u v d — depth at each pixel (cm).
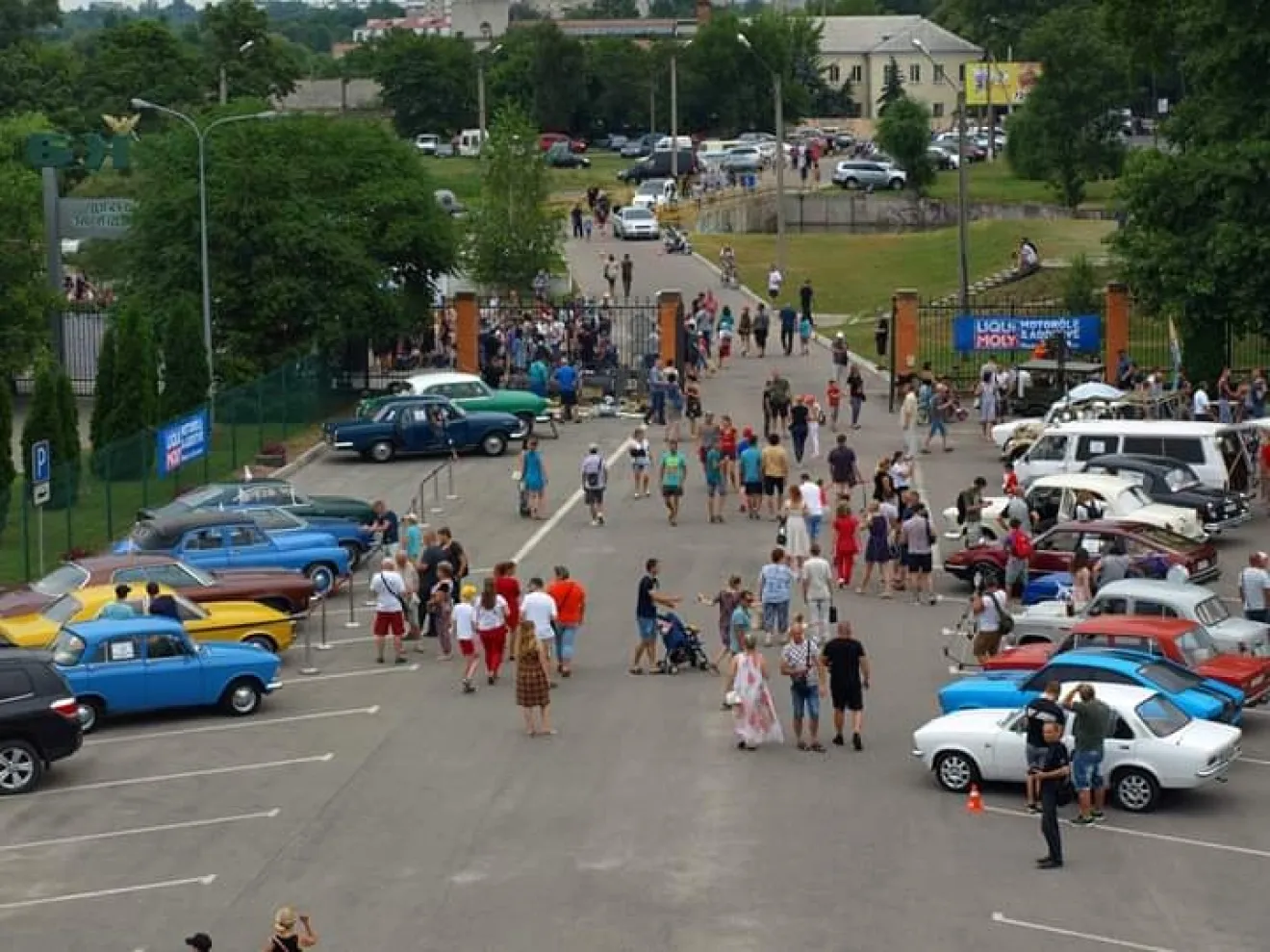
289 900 2378
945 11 19962
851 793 2742
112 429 5431
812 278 8912
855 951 2177
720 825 2611
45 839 2634
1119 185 5953
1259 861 2453
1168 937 2209
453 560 3703
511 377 6300
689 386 5728
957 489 4934
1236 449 4603
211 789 2827
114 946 2248
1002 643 3312
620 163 14575
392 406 5575
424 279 6712
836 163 13350
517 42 17000
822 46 17838
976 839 2545
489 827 2625
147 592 3441
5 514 4597
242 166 6278
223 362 6144
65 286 8812
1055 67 10969
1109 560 3625
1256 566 3425
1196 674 2859
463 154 15238
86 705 3122
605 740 3017
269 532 4131
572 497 4981
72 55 15962
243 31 15000
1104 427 4591
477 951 2197
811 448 5319
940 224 11456
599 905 2330
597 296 8312
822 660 2988
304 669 3497
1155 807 2641
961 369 6594
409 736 3072
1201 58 6072
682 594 3938
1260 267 5631
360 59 19412
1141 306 6253
